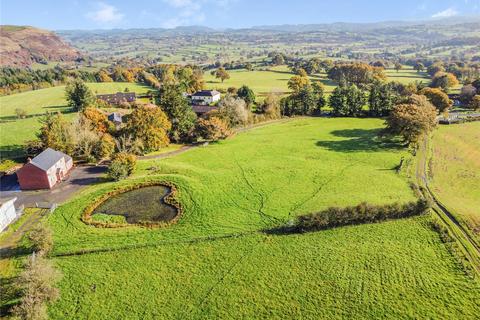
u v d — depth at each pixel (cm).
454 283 4550
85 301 4409
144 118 9638
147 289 4603
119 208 6594
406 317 4091
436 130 11338
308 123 13188
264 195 7044
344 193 7038
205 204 6675
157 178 7656
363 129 12019
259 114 13888
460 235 5553
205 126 10506
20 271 4762
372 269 4831
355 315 4150
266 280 4719
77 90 13050
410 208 5972
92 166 8469
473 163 8794
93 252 5266
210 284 4681
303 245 5381
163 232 5803
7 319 4059
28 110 13462
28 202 6719
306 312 4216
